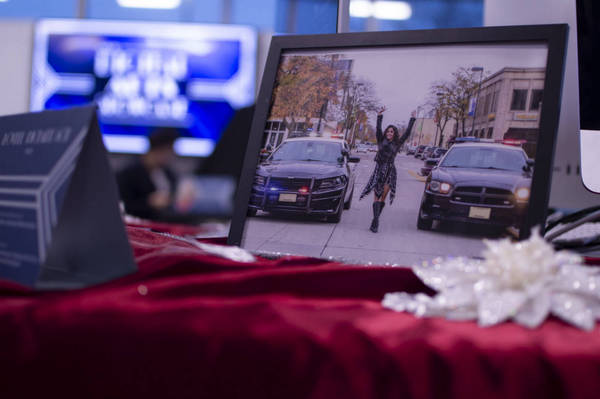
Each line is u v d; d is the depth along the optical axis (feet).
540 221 1.91
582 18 2.53
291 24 12.80
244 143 18.34
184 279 1.56
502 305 1.22
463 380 1.02
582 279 1.29
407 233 2.11
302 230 2.26
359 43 2.36
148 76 21.13
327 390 1.04
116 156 20.71
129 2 21.74
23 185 1.60
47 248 1.48
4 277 1.57
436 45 2.25
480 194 2.03
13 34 20.01
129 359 1.11
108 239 1.58
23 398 1.11
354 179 2.24
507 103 2.08
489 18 2.74
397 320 1.24
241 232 2.33
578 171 2.69
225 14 21.47
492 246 1.43
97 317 1.18
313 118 2.38
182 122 20.77
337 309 1.34
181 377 1.09
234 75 20.79
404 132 2.21
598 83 2.51
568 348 1.06
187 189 19.02
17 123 1.78
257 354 1.08
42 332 1.14
